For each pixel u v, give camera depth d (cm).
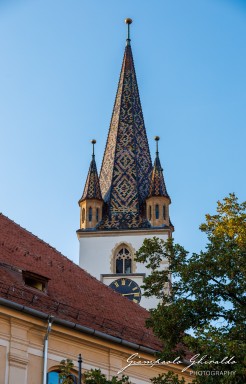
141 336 4172
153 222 9094
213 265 3678
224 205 4081
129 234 8994
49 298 3956
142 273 8700
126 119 9994
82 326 3853
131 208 9238
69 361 3531
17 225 4603
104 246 8969
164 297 3769
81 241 9006
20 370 3675
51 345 3797
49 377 3753
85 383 3291
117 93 10262
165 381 3516
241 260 3662
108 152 9819
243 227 3878
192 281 3700
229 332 3522
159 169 9412
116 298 4559
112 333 4016
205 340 3438
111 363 3994
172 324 3631
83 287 4391
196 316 3644
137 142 9825
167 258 3834
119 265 8906
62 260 4556
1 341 3650
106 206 9262
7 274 3903
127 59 10462
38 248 4506
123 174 9519
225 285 3662
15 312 3662
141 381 4094
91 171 9494
